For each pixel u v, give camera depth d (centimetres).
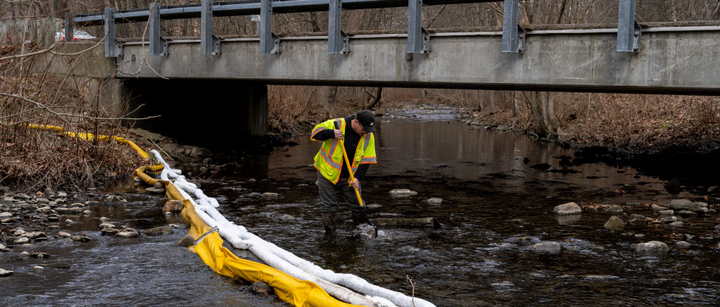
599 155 1562
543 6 2106
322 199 730
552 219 829
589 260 632
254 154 1538
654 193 1029
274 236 717
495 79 1004
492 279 570
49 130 1108
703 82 835
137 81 1532
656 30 861
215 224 711
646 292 537
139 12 1412
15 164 951
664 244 675
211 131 1748
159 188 974
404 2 1083
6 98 989
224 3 1281
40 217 770
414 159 1493
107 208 846
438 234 740
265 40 1218
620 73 895
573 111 2245
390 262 620
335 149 709
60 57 1457
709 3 2008
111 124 1221
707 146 1538
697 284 558
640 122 1830
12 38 1241
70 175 1002
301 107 2572
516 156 1563
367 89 3775
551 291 538
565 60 938
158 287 532
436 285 552
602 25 903
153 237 696
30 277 546
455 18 3122
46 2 1344
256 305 493
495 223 803
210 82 1708
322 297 478
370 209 892
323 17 2617
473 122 2797
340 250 661
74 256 613
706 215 848
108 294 511
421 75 1077
